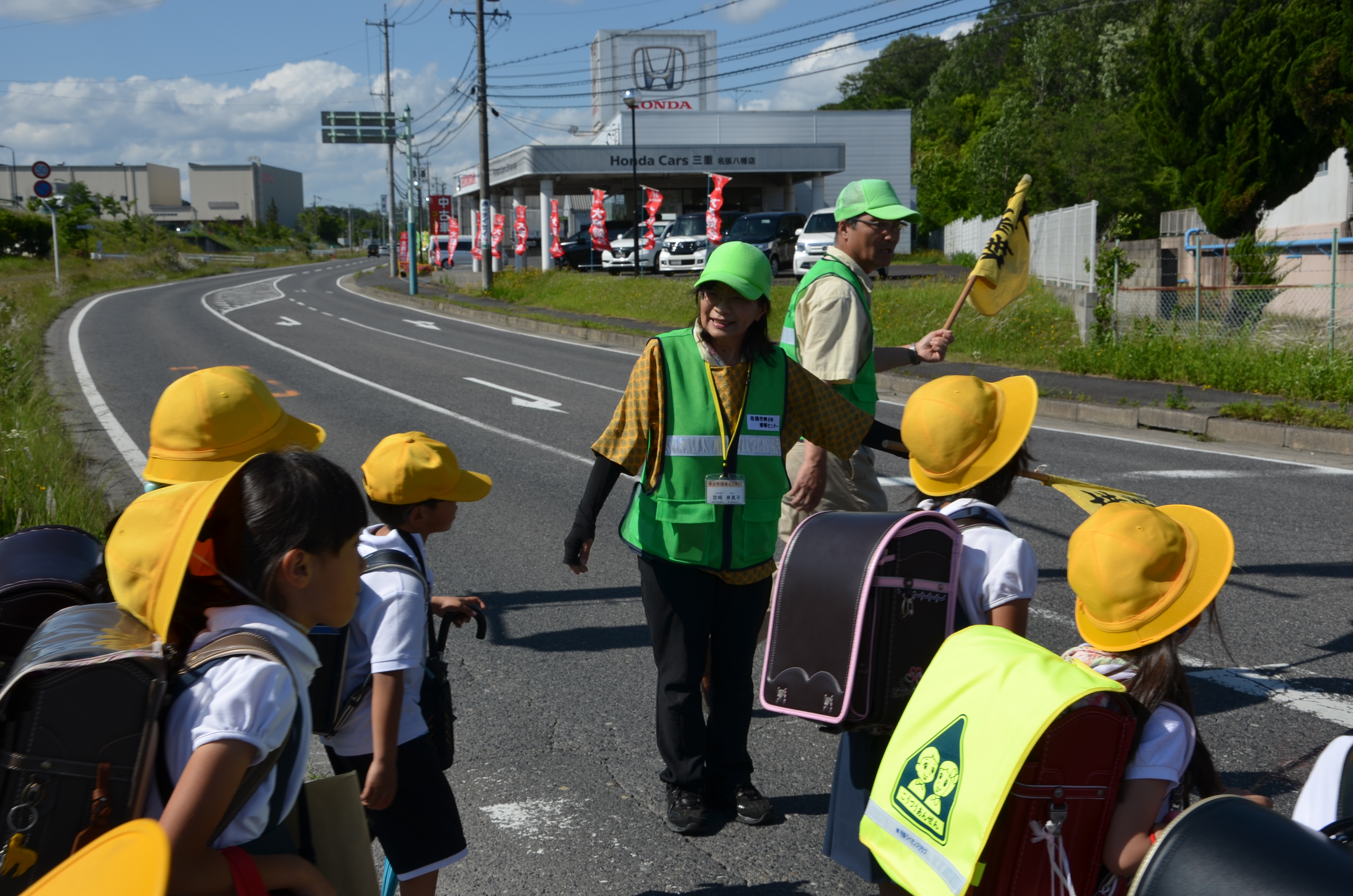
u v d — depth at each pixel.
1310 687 4.32
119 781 1.36
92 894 1.07
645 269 34.53
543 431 10.67
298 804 1.79
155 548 1.47
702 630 3.18
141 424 10.73
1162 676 1.87
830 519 2.39
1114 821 1.79
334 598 1.58
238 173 138.62
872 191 3.58
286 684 1.46
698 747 3.23
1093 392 12.45
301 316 26.14
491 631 5.13
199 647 1.48
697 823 3.24
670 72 54.28
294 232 137.38
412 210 33.28
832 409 3.22
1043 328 16.59
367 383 14.17
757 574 3.17
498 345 19.64
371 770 2.14
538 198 48.47
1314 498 7.64
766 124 42.09
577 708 4.24
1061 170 38.03
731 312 2.99
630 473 3.15
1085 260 17.34
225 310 27.91
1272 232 24.11
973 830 1.71
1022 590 2.27
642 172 38.56
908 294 19.77
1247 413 10.46
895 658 2.21
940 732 1.82
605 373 15.32
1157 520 1.91
